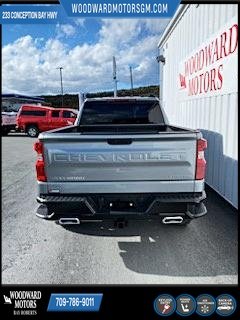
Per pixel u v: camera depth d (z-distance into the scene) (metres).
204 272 3.00
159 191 3.03
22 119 17.95
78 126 4.93
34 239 3.74
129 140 2.95
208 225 4.07
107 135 2.95
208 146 5.99
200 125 6.59
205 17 6.10
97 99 5.09
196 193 3.04
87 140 2.95
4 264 3.17
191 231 3.90
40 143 2.99
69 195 3.05
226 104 4.97
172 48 9.98
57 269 3.08
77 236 3.82
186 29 7.84
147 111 5.14
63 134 2.96
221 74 5.16
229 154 4.85
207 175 6.12
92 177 3.01
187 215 3.08
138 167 2.99
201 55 6.40
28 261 3.23
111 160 2.97
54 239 3.74
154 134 2.95
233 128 4.66
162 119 5.13
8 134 20.48
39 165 3.02
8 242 3.66
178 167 2.99
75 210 3.07
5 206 5.04
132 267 3.10
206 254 3.32
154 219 3.12
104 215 3.07
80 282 2.89
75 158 2.98
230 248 3.45
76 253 3.38
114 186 3.02
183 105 8.33
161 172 3.00
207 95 6.02
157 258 3.26
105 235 3.83
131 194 3.04
